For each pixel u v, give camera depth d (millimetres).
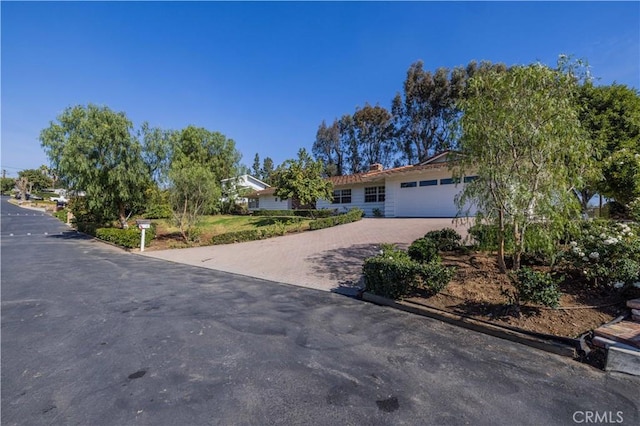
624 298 4055
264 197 30766
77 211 23094
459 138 5121
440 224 13203
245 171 30562
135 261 10148
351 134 42375
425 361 3121
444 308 4438
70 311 4895
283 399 2486
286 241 12555
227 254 10766
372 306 5004
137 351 3422
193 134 28656
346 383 2719
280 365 3064
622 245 4363
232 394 2566
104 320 4461
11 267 8914
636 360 2875
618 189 8289
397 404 2408
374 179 20094
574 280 4715
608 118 10742
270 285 6594
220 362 3143
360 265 7887
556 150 4508
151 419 2252
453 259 6488
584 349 3166
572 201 4496
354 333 3883
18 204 52906
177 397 2531
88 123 14703
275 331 3979
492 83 4789
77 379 2838
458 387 2641
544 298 3688
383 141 39312
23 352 3420
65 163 14367
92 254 11711
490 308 4191
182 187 14078
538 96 4477
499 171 4695
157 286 6590
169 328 4125
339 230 14336
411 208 18203
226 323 4297
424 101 32969
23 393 2611
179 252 11758
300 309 4898
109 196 15469
